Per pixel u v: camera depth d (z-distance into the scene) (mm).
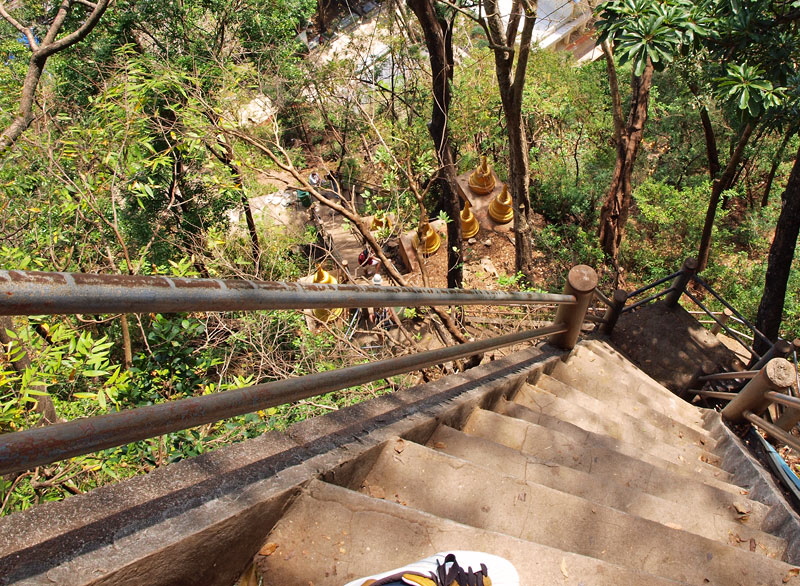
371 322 9211
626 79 17750
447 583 1672
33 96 6891
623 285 15344
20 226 6387
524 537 2197
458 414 2975
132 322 7848
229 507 1667
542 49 19297
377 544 1850
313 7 16094
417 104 16125
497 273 15891
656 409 4938
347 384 2059
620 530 2285
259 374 5723
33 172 6359
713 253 16047
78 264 6496
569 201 17984
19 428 3514
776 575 2236
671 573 2205
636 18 5355
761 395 4043
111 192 5965
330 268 13391
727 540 2686
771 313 9234
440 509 2223
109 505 1576
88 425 1183
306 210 17547
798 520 2863
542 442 3088
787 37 5734
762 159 16875
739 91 5703
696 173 19438
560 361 4914
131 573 1417
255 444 2053
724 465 4008
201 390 4672
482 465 2619
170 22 12469
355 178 15742
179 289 1164
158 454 3811
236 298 1312
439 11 11258
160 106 8578
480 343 3328
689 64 10555
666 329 6863
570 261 15648
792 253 8758
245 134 7234
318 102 15750
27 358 3865
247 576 1775
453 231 12523
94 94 12180
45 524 1479
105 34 12617
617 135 14578
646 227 17625
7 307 884
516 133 12453
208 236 7414
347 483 2148
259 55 13375
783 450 5684
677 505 2756
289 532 1857
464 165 20219
